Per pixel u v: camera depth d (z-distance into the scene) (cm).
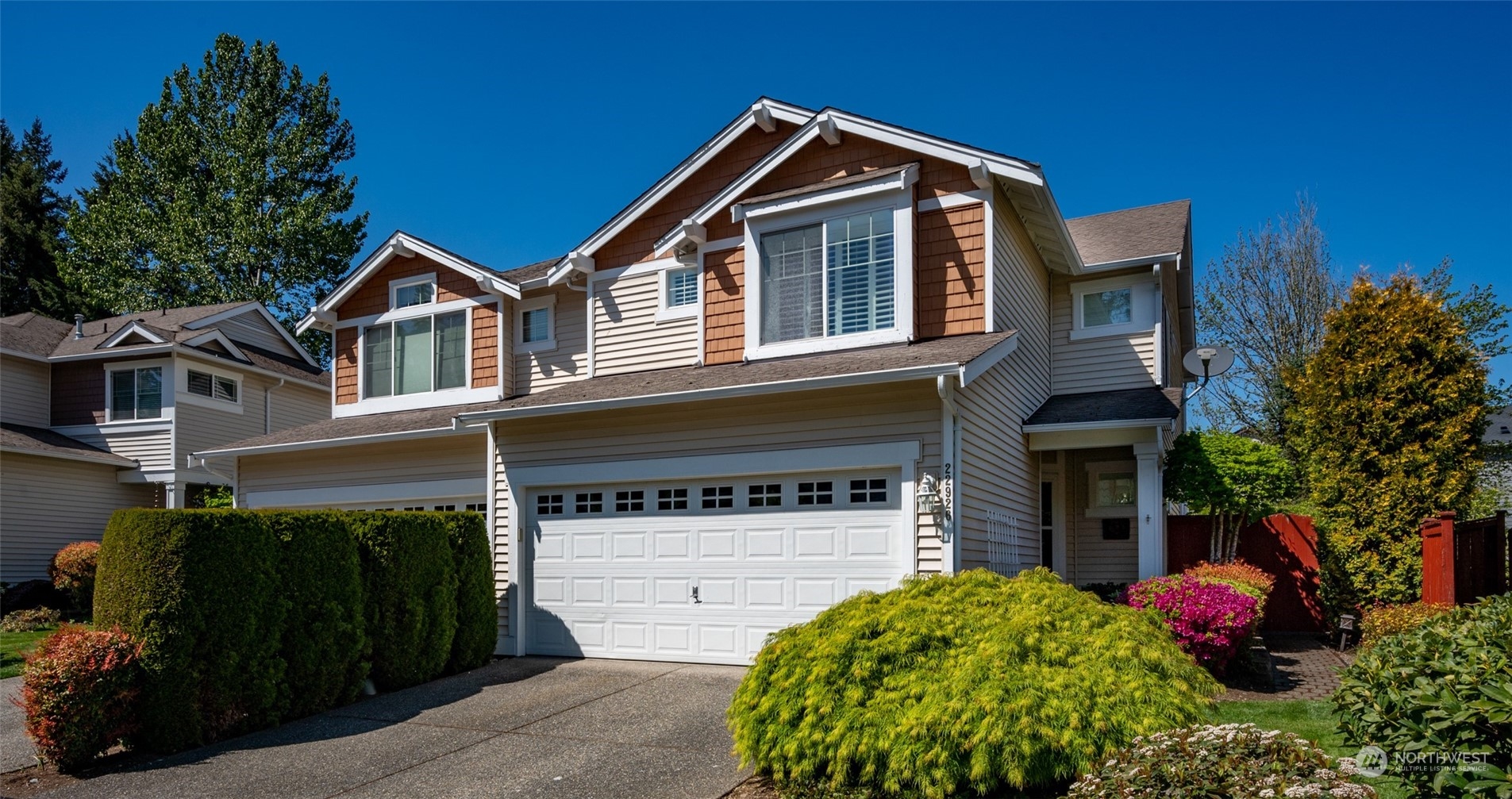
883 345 1112
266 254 3450
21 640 1503
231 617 822
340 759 742
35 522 2064
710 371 1191
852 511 1011
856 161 1200
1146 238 1509
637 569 1132
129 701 757
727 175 1350
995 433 1104
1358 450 1196
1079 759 496
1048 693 527
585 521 1176
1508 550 1161
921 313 1136
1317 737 670
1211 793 366
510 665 1128
